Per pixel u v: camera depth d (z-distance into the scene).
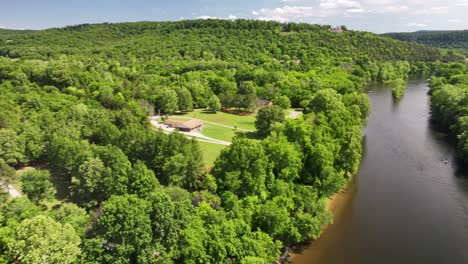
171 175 68.69
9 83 119.31
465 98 121.25
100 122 94.38
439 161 98.12
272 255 54.81
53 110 104.25
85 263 41.75
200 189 69.56
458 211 72.81
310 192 68.06
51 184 66.00
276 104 146.38
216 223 52.81
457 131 112.12
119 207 45.22
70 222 49.75
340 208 74.19
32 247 39.53
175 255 46.62
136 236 44.25
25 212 51.97
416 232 65.62
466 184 84.75
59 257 39.97
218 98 147.50
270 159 71.06
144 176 61.81
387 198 78.19
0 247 42.62
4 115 88.94
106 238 43.84
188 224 50.47
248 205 60.81
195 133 111.62
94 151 71.88
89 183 62.66
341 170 80.75
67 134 83.75
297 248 61.16
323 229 66.56
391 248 60.91
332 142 80.81
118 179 62.31
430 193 80.50
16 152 78.12
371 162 97.88
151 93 144.00
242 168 67.38
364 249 60.66
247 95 146.25
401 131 124.56
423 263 57.22
